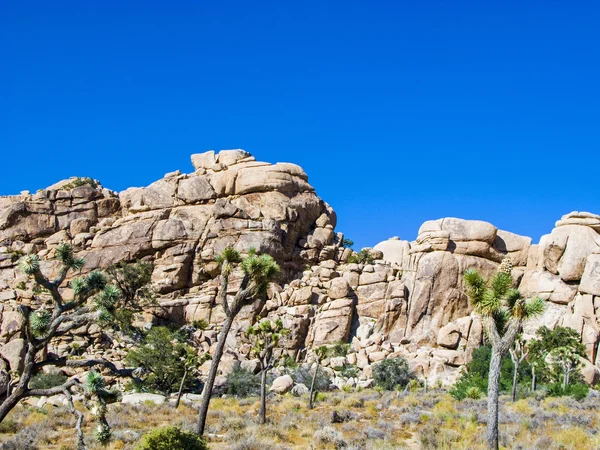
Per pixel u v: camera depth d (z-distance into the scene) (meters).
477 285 22.55
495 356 21.42
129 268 62.16
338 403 38.38
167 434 18.12
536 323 60.97
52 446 24.19
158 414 33.28
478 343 58.34
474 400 37.53
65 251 15.88
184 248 66.06
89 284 15.73
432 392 45.44
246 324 61.34
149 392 44.50
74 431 27.58
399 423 29.95
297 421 29.75
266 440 23.73
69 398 13.98
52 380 43.50
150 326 59.53
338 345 58.19
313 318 62.09
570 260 63.06
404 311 63.38
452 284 64.12
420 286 64.00
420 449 22.77
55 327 14.90
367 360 56.62
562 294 62.22
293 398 40.72
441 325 62.38
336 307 62.22
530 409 32.34
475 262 65.50
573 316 59.56
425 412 33.53
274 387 45.88
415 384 50.22
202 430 23.81
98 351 53.88
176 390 45.75
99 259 65.06
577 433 23.62
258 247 65.00
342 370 54.78
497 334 21.81
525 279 66.00
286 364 55.06
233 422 28.17
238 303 25.03
